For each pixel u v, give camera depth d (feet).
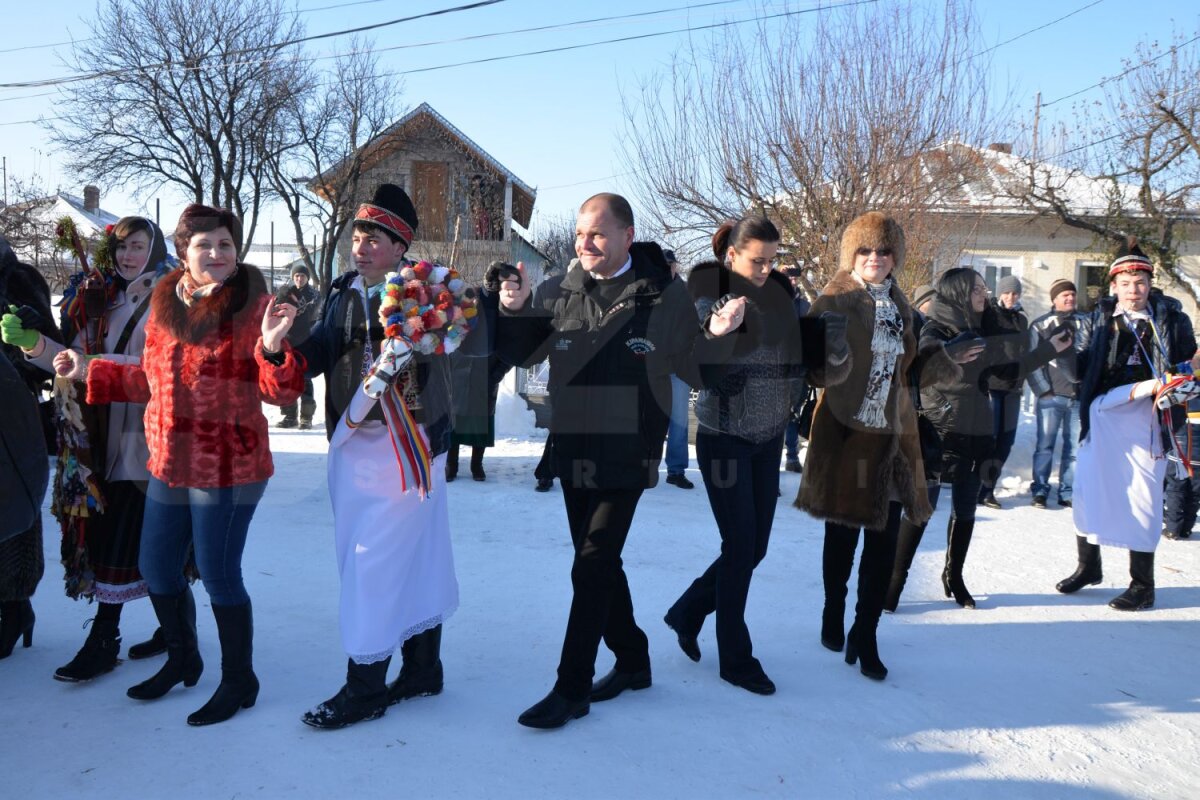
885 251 12.58
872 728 10.98
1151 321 16.58
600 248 10.72
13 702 11.05
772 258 11.95
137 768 9.43
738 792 9.37
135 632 13.51
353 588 10.37
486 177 92.53
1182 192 58.70
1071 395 24.61
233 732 10.27
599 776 9.56
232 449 10.37
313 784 9.19
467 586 16.21
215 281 10.51
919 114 39.93
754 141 41.57
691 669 12.76
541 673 12.39
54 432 12.39
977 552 20.07
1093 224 62.13
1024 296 69.26
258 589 15.64
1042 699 12.09
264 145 81.66
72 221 12.53
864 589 12.64
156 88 79.56
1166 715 11.69
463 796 9.07
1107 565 19.29
